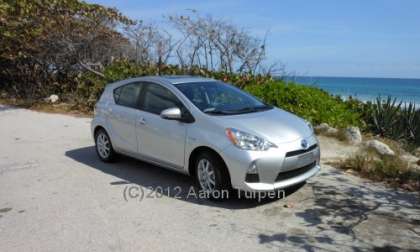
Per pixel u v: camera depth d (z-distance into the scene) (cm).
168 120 566
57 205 523
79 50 1505
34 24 1452
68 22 1429
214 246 407
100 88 1353
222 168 500
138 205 517
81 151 813
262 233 434
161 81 609
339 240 417
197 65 1381
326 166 682
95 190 577
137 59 1524
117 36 1537
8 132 1021
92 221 472
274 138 489
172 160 565
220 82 648
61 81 1600
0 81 1789
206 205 511
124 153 670
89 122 1146
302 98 1009
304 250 397
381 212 488
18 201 542
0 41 1519
